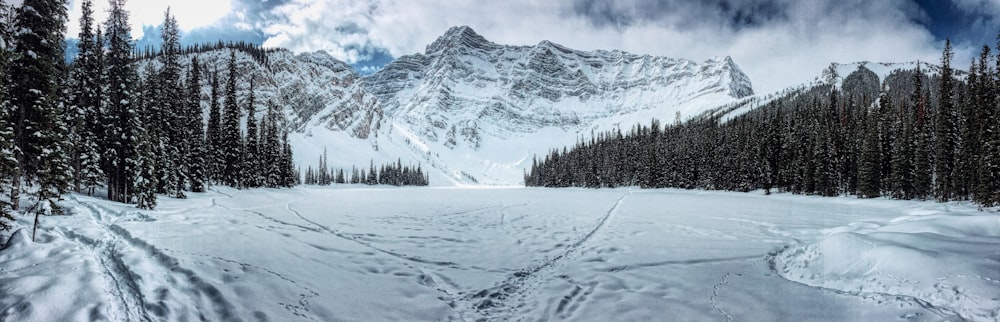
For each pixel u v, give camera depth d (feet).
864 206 136.77
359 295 29.04
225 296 26.07
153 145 118.42
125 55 106.11
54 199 70.44
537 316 26.45
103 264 33.88
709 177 262.47
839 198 175.22
